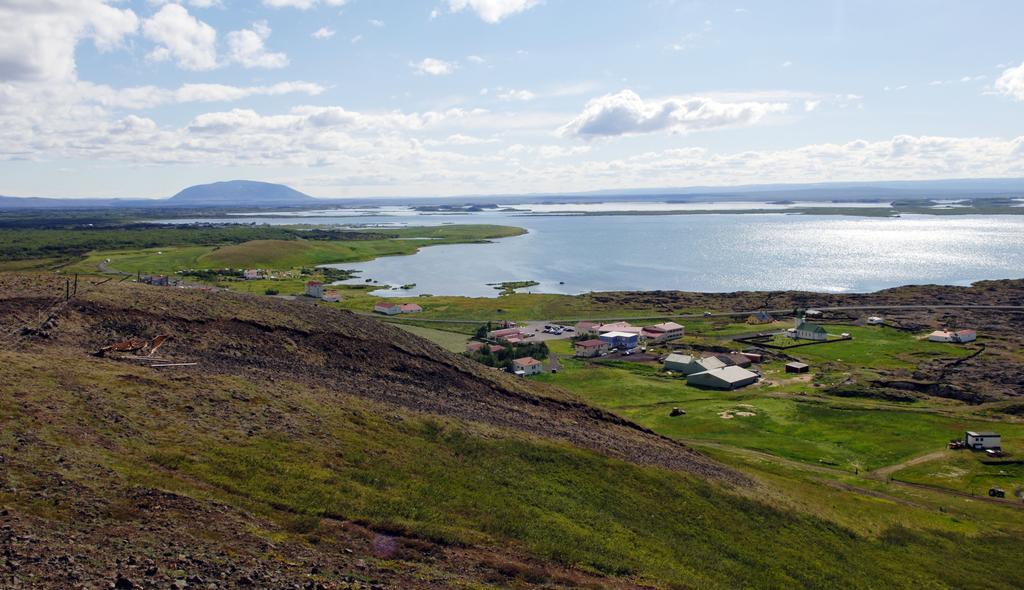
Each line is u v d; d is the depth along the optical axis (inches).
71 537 933.8
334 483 1503.4
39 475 1126.4
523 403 2864.2
